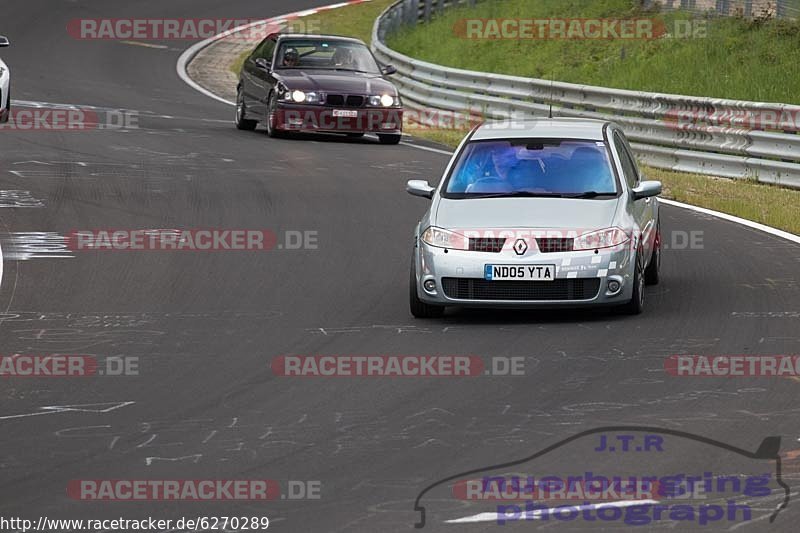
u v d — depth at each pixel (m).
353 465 25.73
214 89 117.81
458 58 126.06
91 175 67.69
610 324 38.75
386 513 22.94
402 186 67.00
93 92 108.12
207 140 83.62
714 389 31.12
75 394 31.45
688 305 41.28
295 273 46.84
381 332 38.12
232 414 29.62
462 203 41.38
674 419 28.64
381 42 126.00
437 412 29.59
